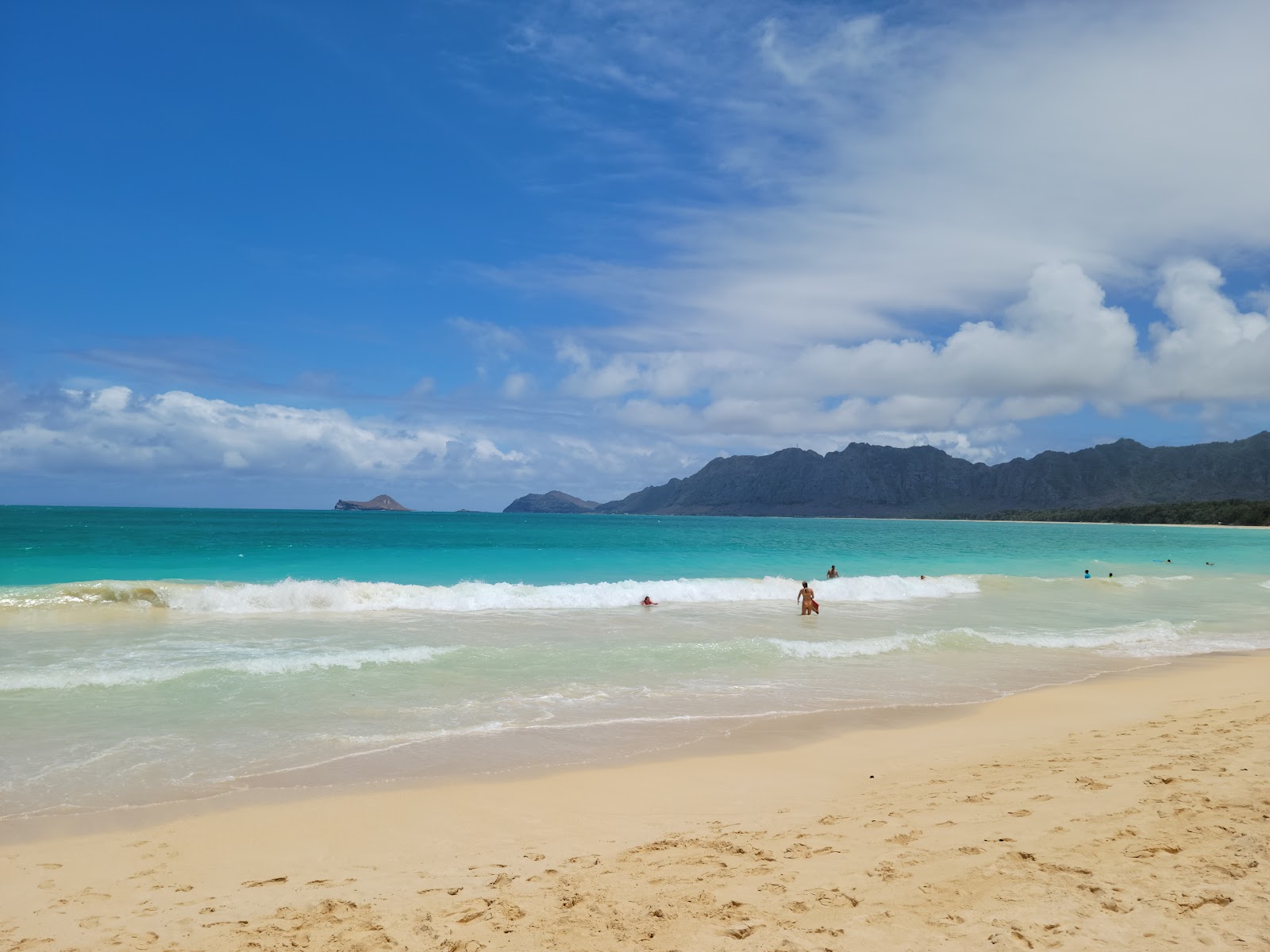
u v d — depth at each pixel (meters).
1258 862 4.87
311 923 5.07
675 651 16.20
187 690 12.24
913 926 4.43
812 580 31.56
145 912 5.40
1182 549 65.94
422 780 8.66
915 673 14.88
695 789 8.38
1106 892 4.64
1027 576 37.84
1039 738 10.17
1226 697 12.52
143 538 52.28
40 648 15.72
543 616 21.94
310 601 22.62
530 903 5.23
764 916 4.75
